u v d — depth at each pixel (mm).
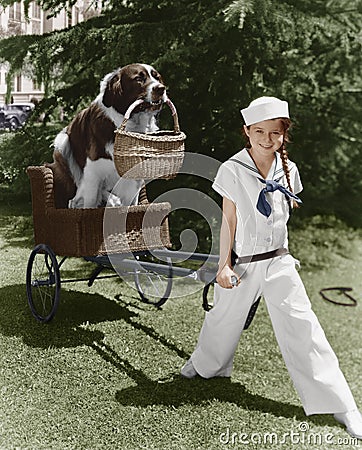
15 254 6836
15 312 5035
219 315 3574
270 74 7625
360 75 8391
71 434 3172
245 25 6707
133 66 4715
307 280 6367
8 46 7652
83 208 4477
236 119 7699
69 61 7605
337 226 8578
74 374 3885
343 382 3295
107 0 7918
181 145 4219
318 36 7809
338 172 9125
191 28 7051
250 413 3430
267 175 3438
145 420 3328
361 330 4973
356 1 7660
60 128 8234
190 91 7602
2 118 9484
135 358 4160
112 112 4734
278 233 3455
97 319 4918
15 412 3389
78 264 6656
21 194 8586
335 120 8547
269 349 4391
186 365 3869
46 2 7898
